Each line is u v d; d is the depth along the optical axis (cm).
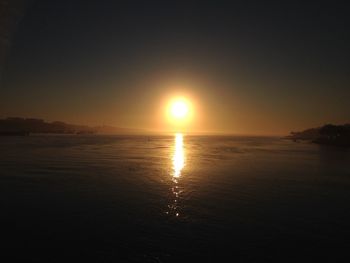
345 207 2670
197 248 1777
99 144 13012
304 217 2373
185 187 3559
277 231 2058
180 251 1731
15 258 1616
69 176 4166
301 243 1856
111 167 5241
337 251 1753
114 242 1844
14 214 2348
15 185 3466
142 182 3834
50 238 1889
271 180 4138
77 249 1736
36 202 2717
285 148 12419
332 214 2456
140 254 1692
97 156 7356
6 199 2814
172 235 1964
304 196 3116
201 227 2125
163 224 2170
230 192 3297
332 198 3028
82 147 10750
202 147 12562
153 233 1992
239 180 4116
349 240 1909
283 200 2933
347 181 4097
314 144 16512
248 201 2872
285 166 5825
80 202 2744
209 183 3853
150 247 1775
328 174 4759
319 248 1789
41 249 1730
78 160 6325
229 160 6956
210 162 6438
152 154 8300
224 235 1973
